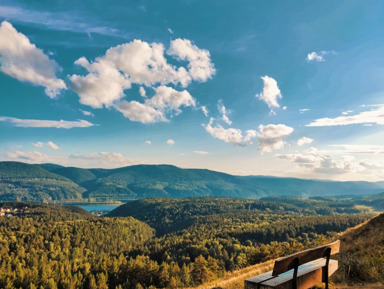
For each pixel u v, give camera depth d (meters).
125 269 128.25
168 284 96.81
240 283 13.00
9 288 118.50
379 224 21.36
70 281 123.25
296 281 5.22
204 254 159.12
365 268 9.66
